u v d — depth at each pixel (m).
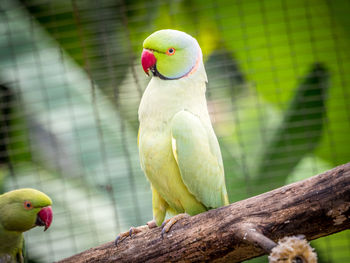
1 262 7.26
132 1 10.22
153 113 6.07
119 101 9.77
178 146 5.80
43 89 9.58
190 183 5.89
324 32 9.42
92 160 9.36
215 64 10.95
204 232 5.36
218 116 11.02
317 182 5.10
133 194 9.07
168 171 5.95
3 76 9.56
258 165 9.73
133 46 10.15
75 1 9.70
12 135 9.84
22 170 9.69
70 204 9.21
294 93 9.66
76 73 9.85
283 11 9.46
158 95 6.14
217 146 6.21
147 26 10.19
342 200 4.96
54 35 9.95
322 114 9.54
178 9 10.12
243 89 11.06
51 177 9.59
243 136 10.66
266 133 10.15
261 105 10.22
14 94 9.49
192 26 10.22
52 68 9.75
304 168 9.90
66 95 9.62
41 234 9.23
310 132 9.50
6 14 9.53
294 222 5.09
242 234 5.05
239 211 5.29
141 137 6.16
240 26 9.73
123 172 9.38
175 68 6.21
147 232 5.71
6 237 7.12
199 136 5.91
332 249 9.34
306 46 9.54
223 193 6.28
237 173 9.66
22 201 6.98
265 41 9.74
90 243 9.23
